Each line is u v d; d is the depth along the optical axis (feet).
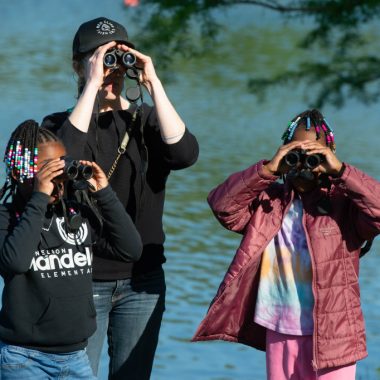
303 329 44.04
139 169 45.34
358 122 292.81
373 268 148.66
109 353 46.68
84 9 584.40
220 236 162.30
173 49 75.41
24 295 39.19
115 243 42.06
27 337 39.22
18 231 38.34
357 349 43.86
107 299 45.14
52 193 39.70
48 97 301.43
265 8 76.48
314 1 76.59
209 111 297.94
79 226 39.50
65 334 39.58
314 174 44.11
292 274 44.27
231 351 112.27
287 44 440.04
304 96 87.25
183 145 44.88
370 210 43.01
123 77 45.75
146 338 45.85
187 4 73.82
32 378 39.42
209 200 45.01
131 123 45.29
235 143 248.52
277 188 45.44
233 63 392.68
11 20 519.60
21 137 40.01
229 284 44.11
